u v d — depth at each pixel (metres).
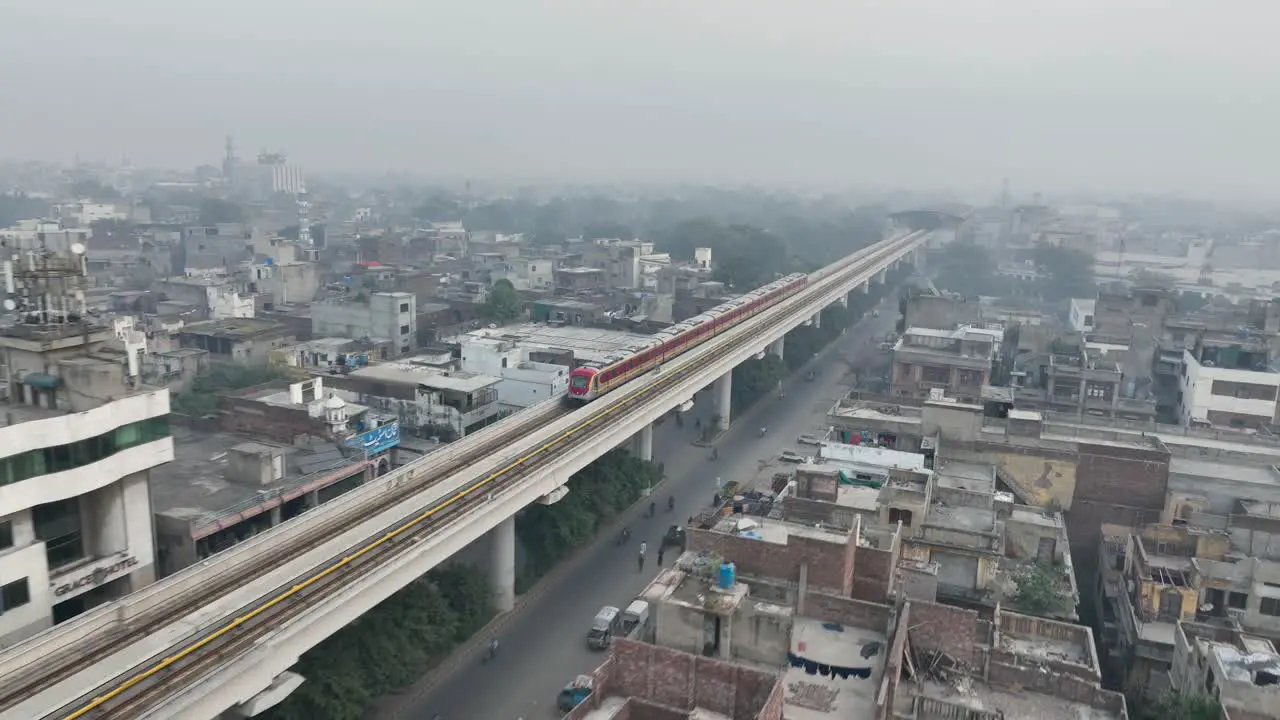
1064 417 89.75
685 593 41.31
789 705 36.97
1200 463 74.75
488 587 63.72
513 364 102.31
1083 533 71.00
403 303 126.12
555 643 62.12
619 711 33.59
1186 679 48.81
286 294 153.62
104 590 51.03
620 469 84.31
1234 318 130.12
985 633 44.69
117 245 198.25
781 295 144.38
